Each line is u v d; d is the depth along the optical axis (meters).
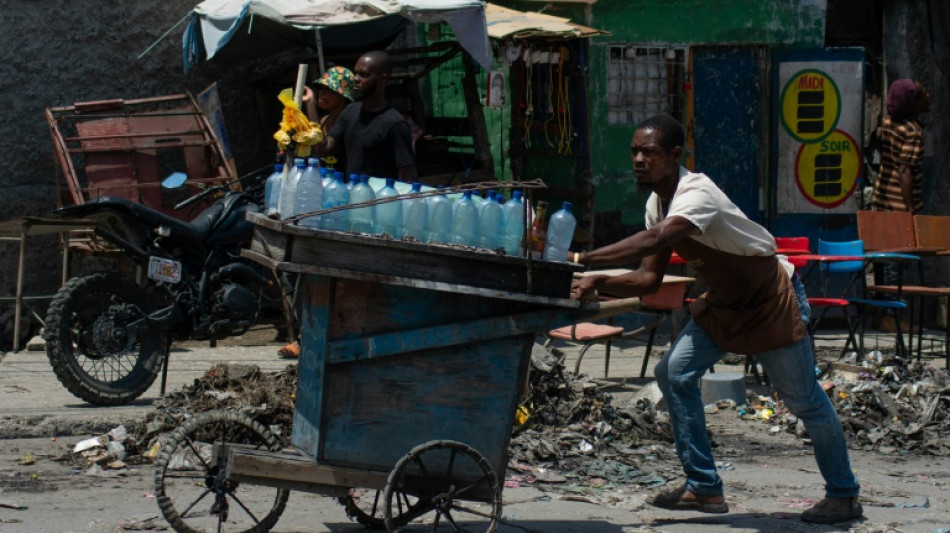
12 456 6.23
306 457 4.61
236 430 6.32
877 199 12.32
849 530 5.14
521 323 4.59
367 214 4.52
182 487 5.67
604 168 11.66
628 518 5.32
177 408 6.69
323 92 8.36
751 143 12.30
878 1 13.24
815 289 12.41
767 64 12.29
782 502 5.73
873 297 12.20
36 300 10.41
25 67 10.42
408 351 4.52
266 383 6.97
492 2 11.24
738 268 5.05
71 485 5.62
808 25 12.38
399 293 4.52
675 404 5.37
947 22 13.14
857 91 12.43
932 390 8.49
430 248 4.42
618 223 11.78
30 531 4.68
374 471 4.59
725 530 5.11
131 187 9.73
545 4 11.27
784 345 5.14
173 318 7.42
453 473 4.63
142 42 10.87
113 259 10.70
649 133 5.03
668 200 5.12
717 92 12.16
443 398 4.61
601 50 11.55
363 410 4.55
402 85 11.23
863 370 9.06
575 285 4.78
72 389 7.08
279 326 10.20
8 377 8.14
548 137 11.21
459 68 11.50
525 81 10.91
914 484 6.39
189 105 10.92
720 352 5.28
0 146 10.34
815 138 12.38
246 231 7.65
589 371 9.45
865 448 7.48
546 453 6.45
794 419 7.73
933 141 13.07
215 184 9.86
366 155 7.62
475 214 4.58
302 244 4.36
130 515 5.03
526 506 5.52
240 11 9.13
